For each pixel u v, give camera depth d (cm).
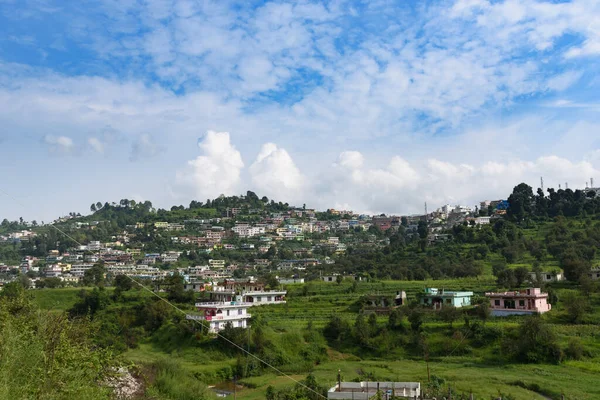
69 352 3003
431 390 5616
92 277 17600
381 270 19325
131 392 4722
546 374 7294
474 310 10562
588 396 6181
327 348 9288
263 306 12712
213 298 12950
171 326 9975
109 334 9338
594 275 12950
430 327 9650
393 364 8412
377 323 10144
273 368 8200
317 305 12756
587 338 8712
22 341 2689
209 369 7981
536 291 10350
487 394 6244
